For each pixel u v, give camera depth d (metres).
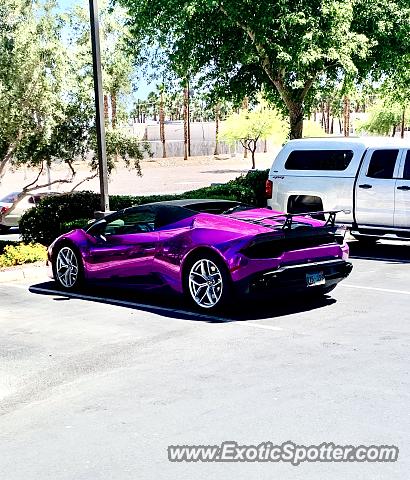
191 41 17.95
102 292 9.75
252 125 53.62
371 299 8.68
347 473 3.91
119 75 15.28
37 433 4.68
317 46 17.09
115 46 15.41
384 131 61.06
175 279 8.41
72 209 15.03
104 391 5.50
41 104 13.11
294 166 13.66
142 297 9.28
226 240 7.86
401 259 12.05
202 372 5.87
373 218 12.62
